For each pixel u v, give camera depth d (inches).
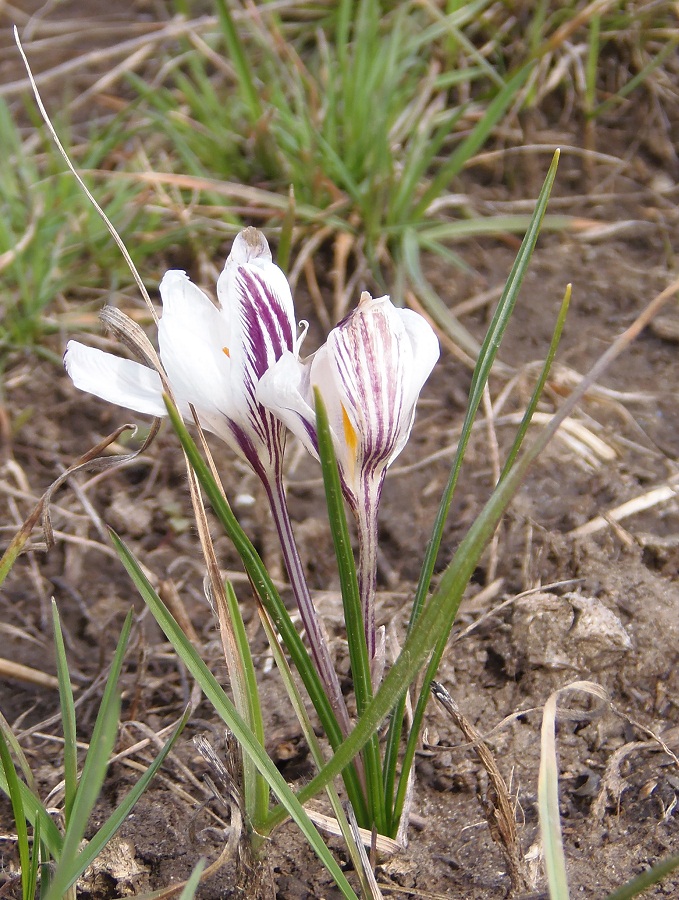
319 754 7.8
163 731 10.5
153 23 22.6
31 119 20.3
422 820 9.3
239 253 7.4
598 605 10.6
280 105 18.0
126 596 13.0
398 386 6.9
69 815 7.8
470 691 10.5
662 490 13.3
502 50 20.2
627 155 19.4
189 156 18.1
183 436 6.6
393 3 20.6
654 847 8.8
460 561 6.3
